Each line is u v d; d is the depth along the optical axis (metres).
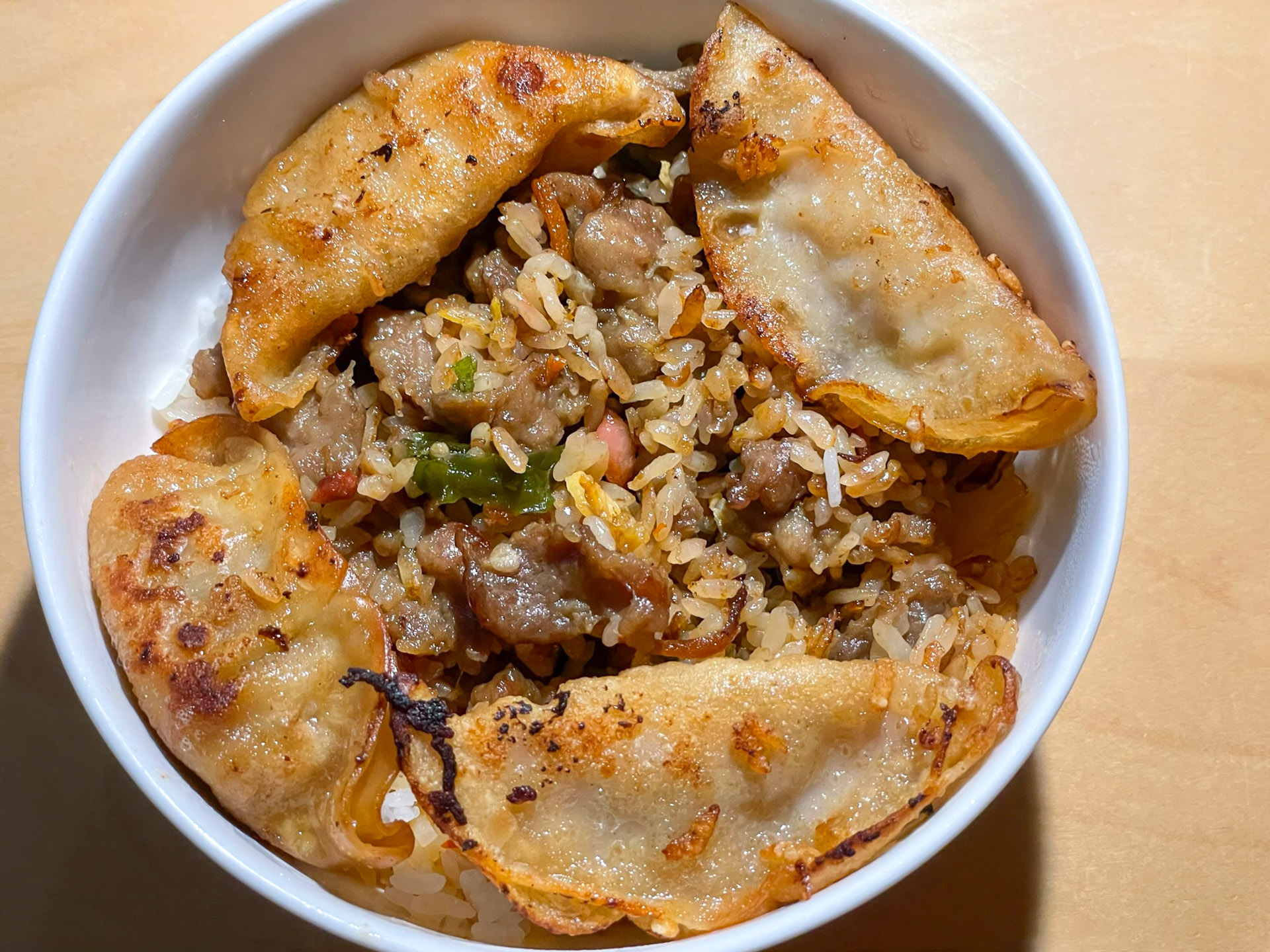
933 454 0.16
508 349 0.15
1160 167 0.20
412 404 0.15
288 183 0.15
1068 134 0.20
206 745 0.13
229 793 0.13
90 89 0.19
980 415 0.14
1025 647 0.14
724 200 0.16
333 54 0.15
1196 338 0.19
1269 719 0.17
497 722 0.13
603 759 0.13
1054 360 0.14
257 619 0.13
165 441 0.15
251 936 0.16
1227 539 0.18
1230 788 0.17
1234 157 0.20
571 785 0.13
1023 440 0.14
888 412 0.15
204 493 0.14
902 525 0.15
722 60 0.15
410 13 0.15
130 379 0.15
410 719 0.12
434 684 0.14
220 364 0.15
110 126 0.19
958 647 0.14
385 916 0.13
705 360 0.16
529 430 0.15
